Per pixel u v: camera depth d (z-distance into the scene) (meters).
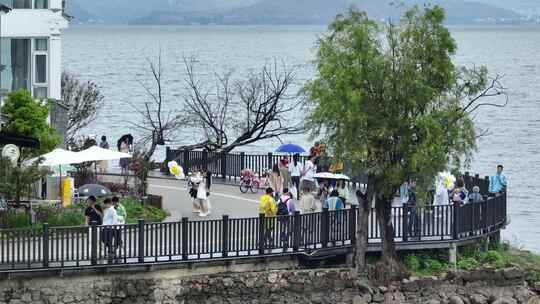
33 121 53.50
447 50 50.41
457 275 50.62
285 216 48.75
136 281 45.91
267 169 64.75
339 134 49.81
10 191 50.44
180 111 131.62
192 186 56.28
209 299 47.09
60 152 53.25
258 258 48.22
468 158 50.72
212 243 47.25
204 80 191.88
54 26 57.97
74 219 50.50
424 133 49.28
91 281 45.25
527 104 158.75
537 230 70.75
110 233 45.41
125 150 68.38
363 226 49.53
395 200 58.59
